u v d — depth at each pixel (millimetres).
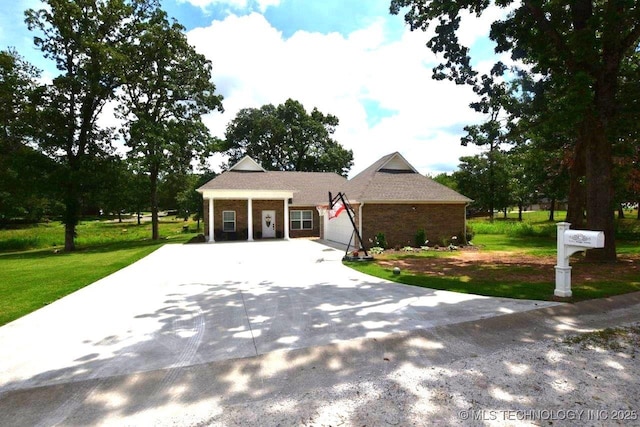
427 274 9617
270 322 5508
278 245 19453
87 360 4141
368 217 16750
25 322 5703
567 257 6605
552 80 10672
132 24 24250
